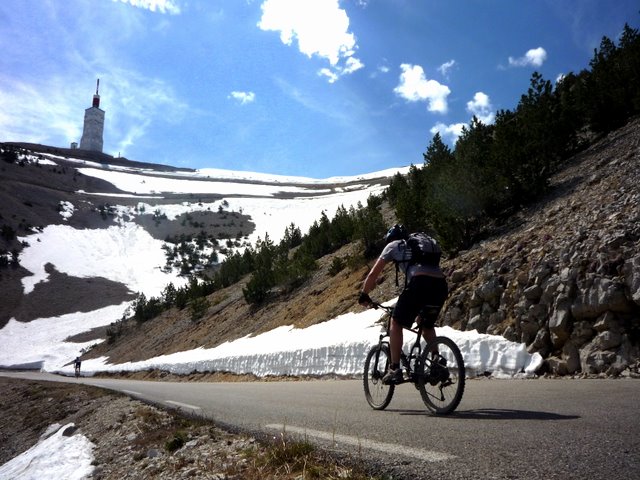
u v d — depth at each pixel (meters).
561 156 19.44
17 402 19.64
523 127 18.77
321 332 18.78
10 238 98.62
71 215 120.00
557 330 8.48
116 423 7.55
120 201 140.75
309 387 9.62
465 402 4.93
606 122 19.41
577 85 21.33
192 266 100.12
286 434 3.89
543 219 13.48
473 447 2.84
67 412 12.84
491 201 16.66
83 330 73.31
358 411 5.01
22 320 76.69
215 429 5.01
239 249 109.69
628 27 21.55
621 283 7.84
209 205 143.25
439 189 17.27
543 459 2.44
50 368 59.47
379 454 2.90
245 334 28.25
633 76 18.91
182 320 44.81
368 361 5.37
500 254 12.30
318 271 31.22
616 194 10.91
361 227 24.78
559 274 9.16
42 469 7.02
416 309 4.46
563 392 5.21
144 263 102.38
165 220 129.25
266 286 33.66
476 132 18.86
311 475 2.80
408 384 7.48
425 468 2.51
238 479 3.23
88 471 5.64
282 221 130.38
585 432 2.97
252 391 9.41
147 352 41.59
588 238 9.24
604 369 7.48
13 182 125.75
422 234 4.67
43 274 91.31
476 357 9.49
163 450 4.94
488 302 10.96
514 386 6.38
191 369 26.61
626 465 2.22
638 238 8.26
